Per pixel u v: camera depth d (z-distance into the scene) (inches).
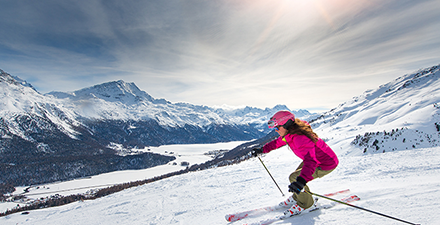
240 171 400.2
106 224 217.3
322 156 85.0
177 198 272.2
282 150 829.2
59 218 293.3
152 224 177.5
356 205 87.9
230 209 159.5
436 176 131.2
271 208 103.7
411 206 76.5
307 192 88.7
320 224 75.8
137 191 396.2
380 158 277.1
